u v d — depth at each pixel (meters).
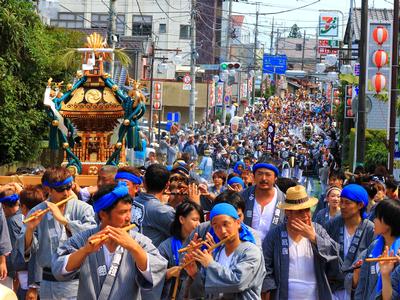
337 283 8.49
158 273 6.54
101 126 14.17
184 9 68.44
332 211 10.95
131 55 49.41
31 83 24.94
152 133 41.31
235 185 12.46
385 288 6.83
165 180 9.14
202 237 7.84
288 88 148.00
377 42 23.05
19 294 9.97
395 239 7.29
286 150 41.44
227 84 60.81
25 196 9.76
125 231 6.38
